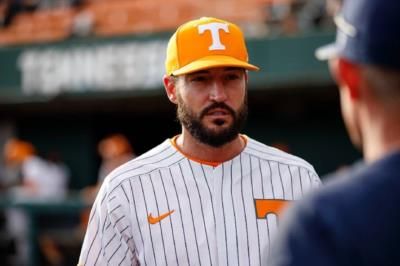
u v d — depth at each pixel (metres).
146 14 35.97
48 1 38.66
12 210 29.72
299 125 35.09
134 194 10.31
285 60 28.66
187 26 10.71
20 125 38.97
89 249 10.59
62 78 32.88
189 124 10.29
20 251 29.62
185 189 10.35
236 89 10.22
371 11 5.24
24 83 33.62
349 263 4.99
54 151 38.41
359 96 5.49
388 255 4.96
